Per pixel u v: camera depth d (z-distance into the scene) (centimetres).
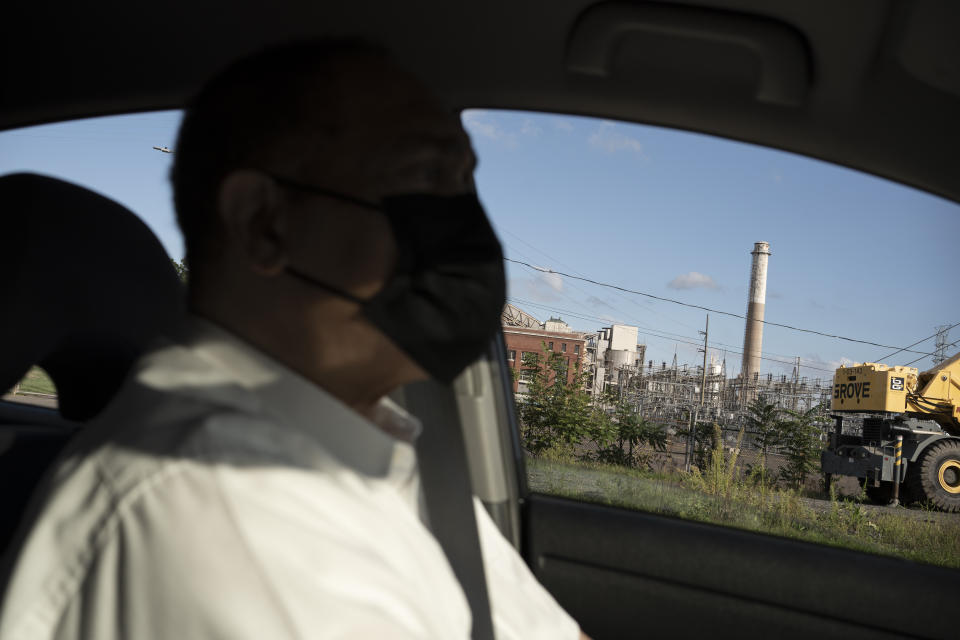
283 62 67
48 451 105
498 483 202
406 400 129
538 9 162
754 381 2233
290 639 48
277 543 51
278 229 66
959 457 1203
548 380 1141
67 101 161
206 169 66
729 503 859
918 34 148
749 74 172
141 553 49
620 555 217
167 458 51
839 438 1333
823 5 150
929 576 195
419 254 68
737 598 207
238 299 66
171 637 48
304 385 65
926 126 171
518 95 191
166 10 147
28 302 93
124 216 110
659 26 163
